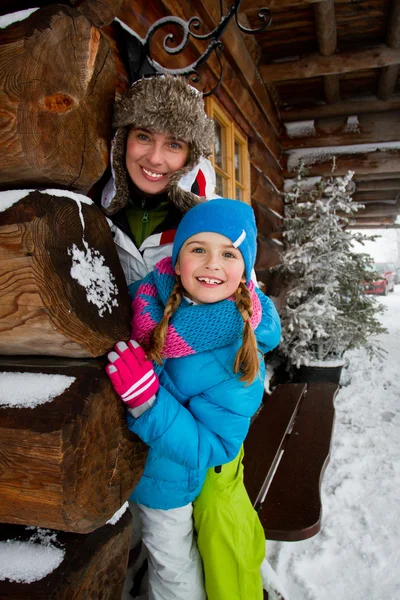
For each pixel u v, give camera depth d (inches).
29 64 31.9
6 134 32.4
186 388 43.5
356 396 167.0
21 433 32.0
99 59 40.2
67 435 31.8
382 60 164.7
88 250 38.7
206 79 129.3
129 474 41.9
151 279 46.8
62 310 33.2
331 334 173.5
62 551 39.1
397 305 510.6
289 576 74.7
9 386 34.9
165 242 52.0
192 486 46.6
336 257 174.9
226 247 42.8
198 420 43.4
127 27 75.3
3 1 37.7
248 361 41.5
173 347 41.7
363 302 187.5
